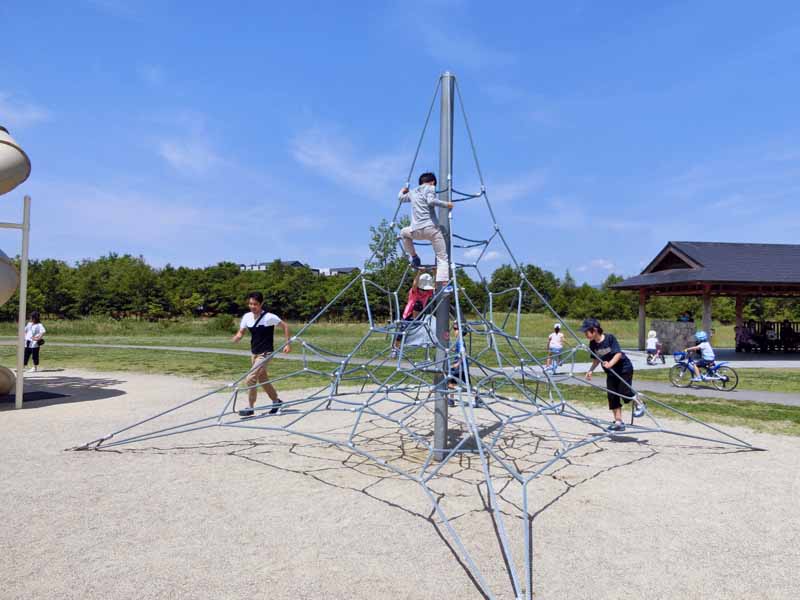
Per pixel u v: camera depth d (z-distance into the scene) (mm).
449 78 7184
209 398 11742
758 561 4125
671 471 6566
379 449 7520
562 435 8633
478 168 7281
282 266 76438
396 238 7199
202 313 70250
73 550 4145
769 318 52719
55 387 13297
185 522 4734
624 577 3842
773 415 10289
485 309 8133
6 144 9680
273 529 4609
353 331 42062
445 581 3738
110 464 6547
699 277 24109
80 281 64312
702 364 14375
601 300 60500
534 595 3574
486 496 5562
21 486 5660
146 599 3438
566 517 5004
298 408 10758
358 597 3502
